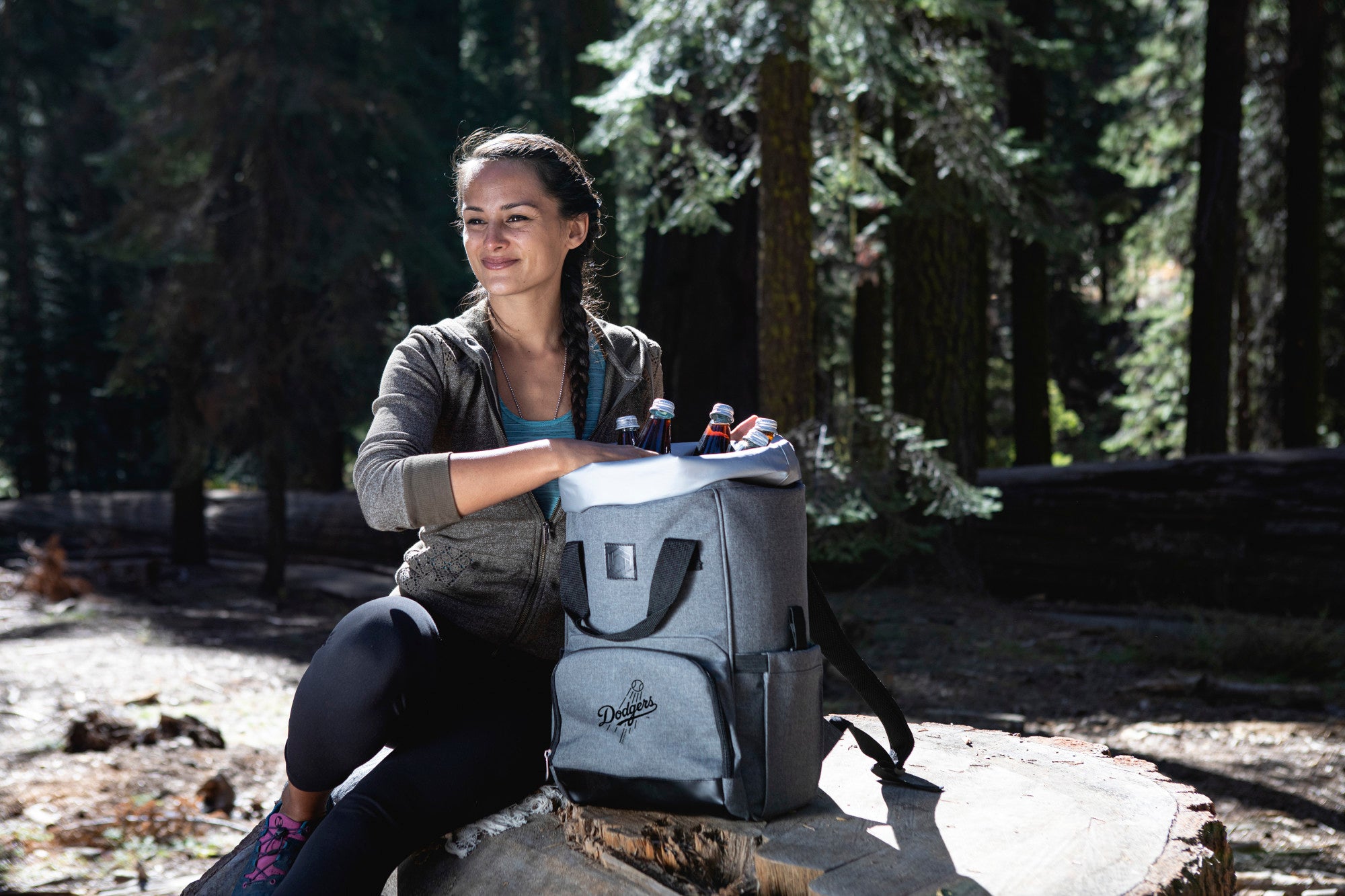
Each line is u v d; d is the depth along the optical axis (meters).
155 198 13.18
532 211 2.07
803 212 7.45
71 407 24.47
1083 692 7.25
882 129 10.67
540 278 2.11
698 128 8.73
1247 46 14.43
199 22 12.84
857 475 7.84
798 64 7.36
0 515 20.78
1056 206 9.69
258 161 12.77
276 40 12.97
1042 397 15.86
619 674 1.87
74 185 24.69
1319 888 4.04
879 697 2.11
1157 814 1.98
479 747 1.93
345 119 12.98
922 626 9.16
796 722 1.86
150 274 17.27
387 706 1.83
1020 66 15.00
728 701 1.81
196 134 12.95
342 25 14.00
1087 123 19.66
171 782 5.51
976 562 11.07
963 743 2.50
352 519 16.06
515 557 2.04
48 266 25.17
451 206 15.84
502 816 2.02
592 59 7.94
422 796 1.86
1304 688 6.98
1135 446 18.06
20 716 6.86
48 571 13.57
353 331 12.78
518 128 4.93
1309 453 10.40
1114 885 1.66
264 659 9.45
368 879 1.77
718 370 11.93
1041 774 2.23
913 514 10.77
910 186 10.03
